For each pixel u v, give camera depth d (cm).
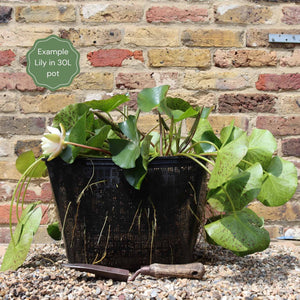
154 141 133
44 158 113
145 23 160
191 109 104
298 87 163
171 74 160
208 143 119
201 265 105
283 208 160
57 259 128
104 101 112
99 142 110
